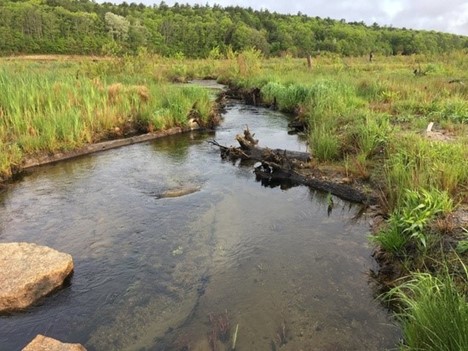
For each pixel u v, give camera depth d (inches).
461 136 291.0
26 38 2057.1
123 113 443.8
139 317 145.4
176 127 456.1
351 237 201.9
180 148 389.4
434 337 107.5
